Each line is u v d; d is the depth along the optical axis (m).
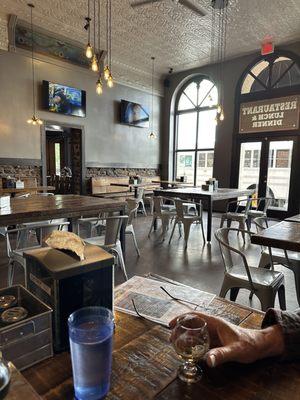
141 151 8.88
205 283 3.08
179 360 0.65
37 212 2.58
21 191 5.20
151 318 0.84
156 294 0.99
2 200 2.68
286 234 2.00
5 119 5.89
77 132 7.36
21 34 5.91
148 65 8.20
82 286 0.70
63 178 8.22
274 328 0.71
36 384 0.57
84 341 0.51
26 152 6.25
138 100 8.59
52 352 0.65
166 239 4.84
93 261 0.72
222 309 0.91
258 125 7.33
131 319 0.83
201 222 4.68
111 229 2.88
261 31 6.14
